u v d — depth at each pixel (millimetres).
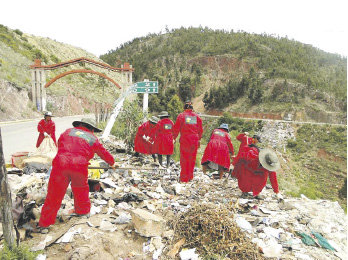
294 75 129500
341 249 3982
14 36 60375
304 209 5359
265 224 4492
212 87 141000
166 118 8273
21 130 18188
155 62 192500
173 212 4660
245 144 6750
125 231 3809
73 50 107188
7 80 28781
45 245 3318
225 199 5762
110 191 5578
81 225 3770
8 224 2912
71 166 3660
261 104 114188
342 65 164000
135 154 9523
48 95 41250
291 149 77250
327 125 84312
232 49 178250
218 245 3506
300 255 3623
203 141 57344
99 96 63281
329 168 67000
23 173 6238
